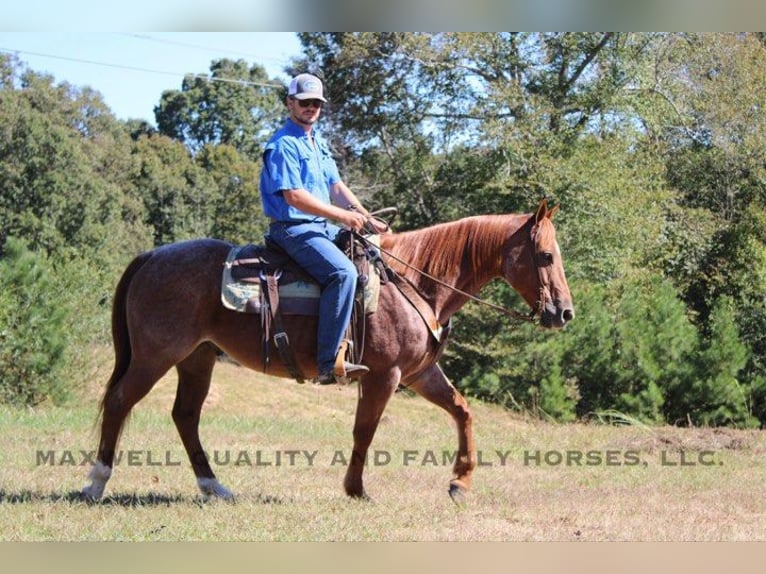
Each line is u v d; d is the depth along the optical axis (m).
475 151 22.00
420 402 17.30
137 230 27.95
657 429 12.93
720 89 20.58
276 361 6.58
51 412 12.79
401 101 22.70
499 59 22.06
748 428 15.11
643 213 19.52
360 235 6.63
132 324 6.59
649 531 6.34
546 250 6.80
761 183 20.23
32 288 14.20
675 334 15.79
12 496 6.69
